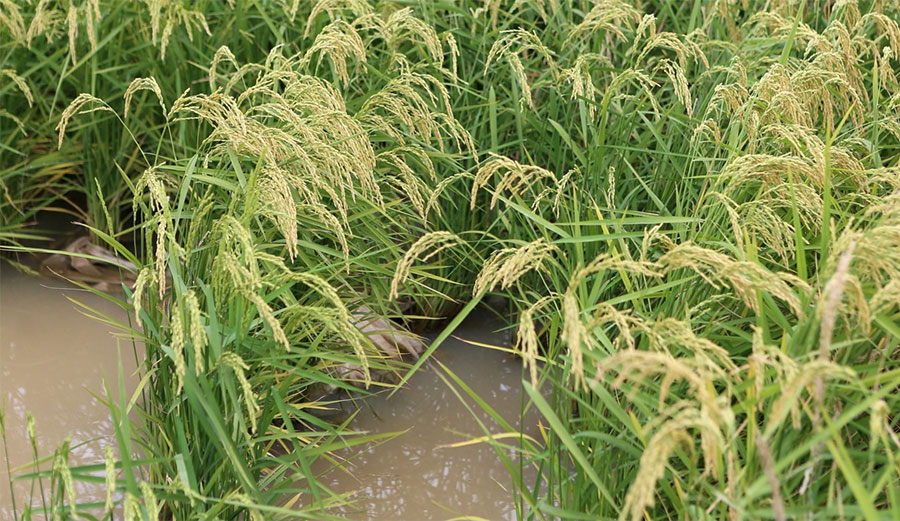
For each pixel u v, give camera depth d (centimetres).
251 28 464
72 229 481
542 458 276
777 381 219
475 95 432
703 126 343
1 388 380
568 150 423
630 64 422
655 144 426
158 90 333
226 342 285
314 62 435
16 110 471
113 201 471
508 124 433
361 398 371
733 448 220
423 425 369
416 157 396
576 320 220
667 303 292
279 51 429
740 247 273
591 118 396
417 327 427
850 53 373
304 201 355
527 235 404
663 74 470
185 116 451
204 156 344
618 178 391
